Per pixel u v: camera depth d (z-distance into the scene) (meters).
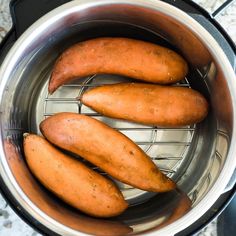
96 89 0.39
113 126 0.42
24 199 0.35
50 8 0.37
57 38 0.40
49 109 0.43
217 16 0.45
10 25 0.43
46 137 0.38
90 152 0.37
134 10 0.36
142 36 0.41
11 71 0.36
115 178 0.39
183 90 0.39
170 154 0.43
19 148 0.39
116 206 0.38
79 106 0.42
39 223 0.37
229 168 0.35
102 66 0.39
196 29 0.35
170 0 0.38
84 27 0.40
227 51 0.37
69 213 0.38
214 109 0.40
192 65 0.41
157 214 0.40
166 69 0.39
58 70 0.39
